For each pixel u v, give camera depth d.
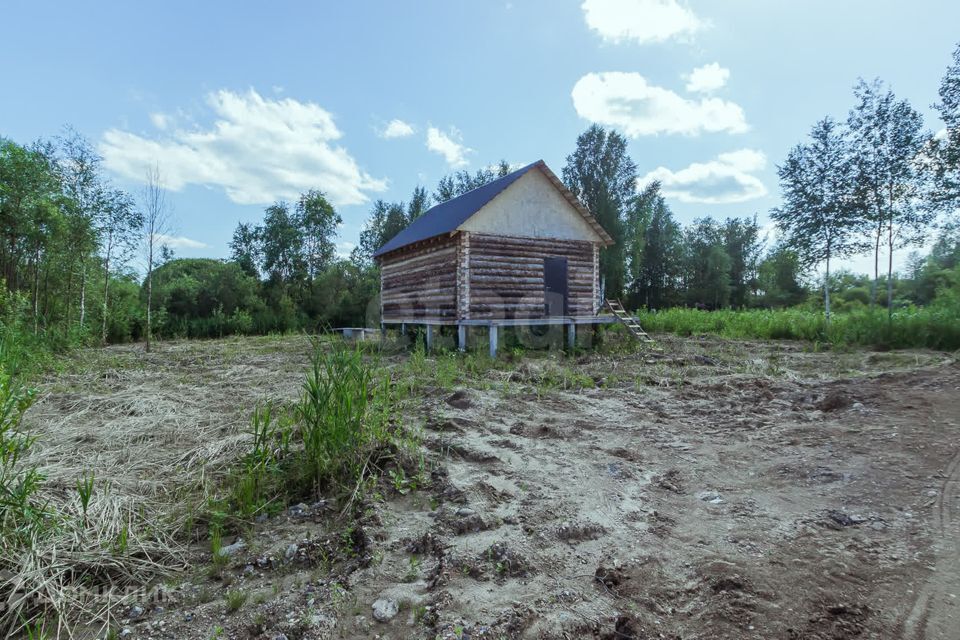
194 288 26.73
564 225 15.00
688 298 50.59
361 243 41.34
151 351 15.09
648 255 47.38
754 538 2.96
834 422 5.38
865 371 8.84
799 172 16.56
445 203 19.28
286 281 31.81
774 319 17.12
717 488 3.79
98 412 6.11
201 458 4.32
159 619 2.30
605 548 2.88
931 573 2.53
